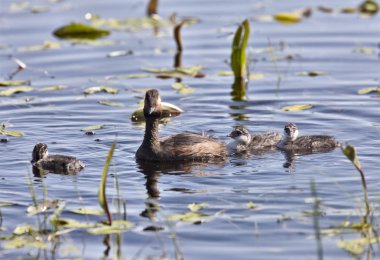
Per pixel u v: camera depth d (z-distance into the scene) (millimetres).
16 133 17797
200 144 16672
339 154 16438
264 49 24406
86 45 25047
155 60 23531
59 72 22516
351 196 13984
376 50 24094
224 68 22828
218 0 29750
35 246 12367
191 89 20766
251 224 12938
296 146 16859
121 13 28047
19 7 28641
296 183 14750
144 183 15016
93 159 16391
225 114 19109
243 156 16672
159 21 27141
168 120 18812
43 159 15953
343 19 27375
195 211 13500
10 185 14969
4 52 24172
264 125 18312
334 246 12133
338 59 23344
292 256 11859
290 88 20922
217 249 12141
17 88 20984
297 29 26344
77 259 11992
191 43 25031
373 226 12719
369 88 20453
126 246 12344
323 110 19109
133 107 19766
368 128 17797
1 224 13203
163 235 12664
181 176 15406
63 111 19422
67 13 28016
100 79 21906
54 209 13766
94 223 13141
